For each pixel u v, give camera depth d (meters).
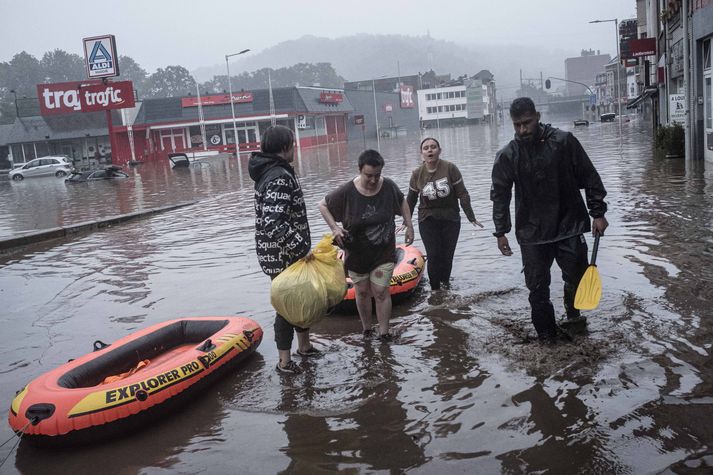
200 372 4.64
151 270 9.18
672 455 3.37
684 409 3.81
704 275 6.39
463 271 7.63
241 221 13.62
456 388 4.40
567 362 4.62
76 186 31.70
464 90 125.06
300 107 65.44
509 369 4.62
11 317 7.21
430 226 6.84
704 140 17.44
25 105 66.50
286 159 4.96
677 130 19.66
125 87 50.44
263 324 6.18
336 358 5.21
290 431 4.04
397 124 101.75
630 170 17.17
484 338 5.29
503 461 3.46
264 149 4.93
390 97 100.06
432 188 6.71
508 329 5.47
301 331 5.16
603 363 4.55
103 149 61.75
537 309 5.00
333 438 3.89
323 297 4.84
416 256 7.37
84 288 8.34
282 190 4.79
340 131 79.00
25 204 23.23
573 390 4.19
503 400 4.15
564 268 5.10
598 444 3.53
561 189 4.92
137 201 21.03
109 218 14.97
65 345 6.07
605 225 4.99
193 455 3.84
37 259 10.99
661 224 9.17
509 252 5.19
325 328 6.06
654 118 34.06
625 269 6.89
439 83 140.12
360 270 5.52
